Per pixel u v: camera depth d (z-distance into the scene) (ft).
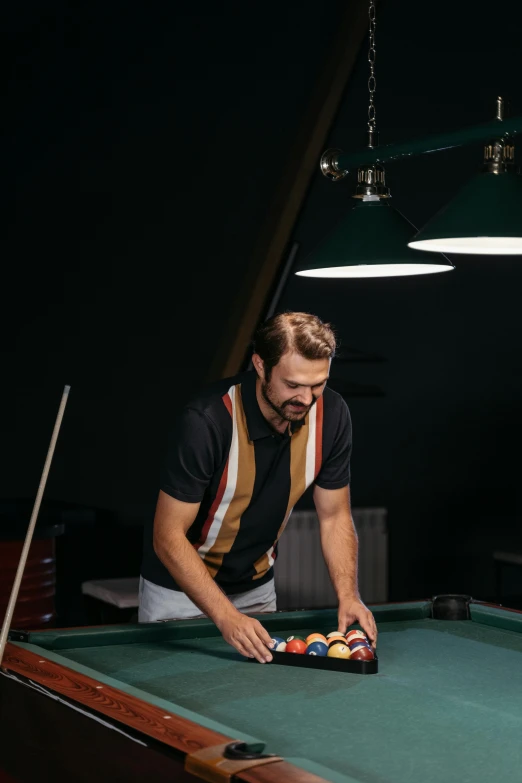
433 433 19.74
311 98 17.44
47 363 16.92
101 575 17.33
